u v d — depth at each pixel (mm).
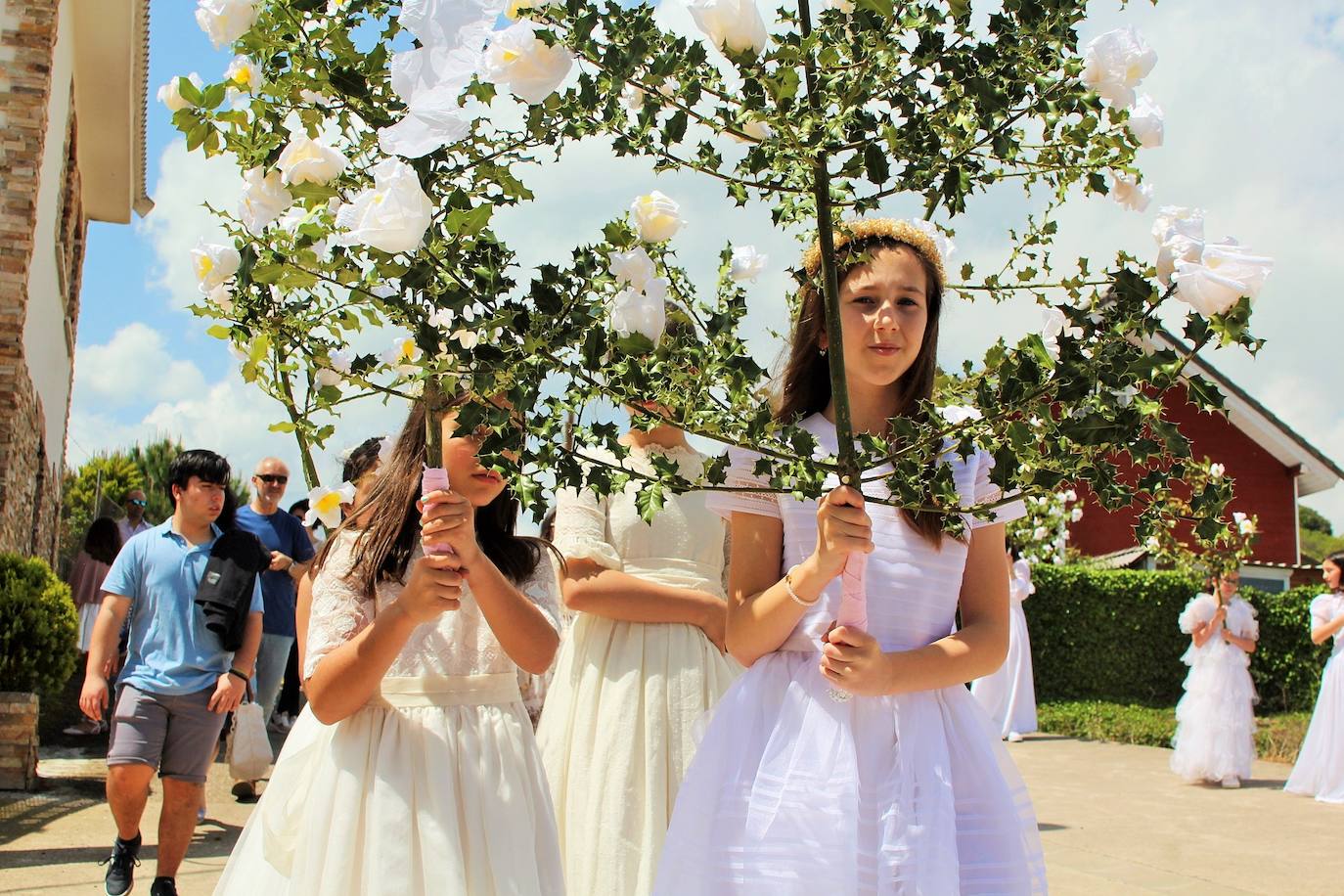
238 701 5473
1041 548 14180
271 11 2279
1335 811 9328
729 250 2381
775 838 2307
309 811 2766
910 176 2109
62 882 5539
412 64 1947
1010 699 13914
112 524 11844
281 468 8898
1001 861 2361
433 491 2705
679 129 2057
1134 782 10789
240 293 2424
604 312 2033
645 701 3740
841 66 2068
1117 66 2111
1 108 9836
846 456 2184
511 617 2820
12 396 9711
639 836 3629
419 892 2691
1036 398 1986
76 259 16312
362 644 2721
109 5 13203
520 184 2299
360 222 1926
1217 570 11258
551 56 2010
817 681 2438
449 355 2086
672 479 2055
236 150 2311
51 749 9438
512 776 2879
